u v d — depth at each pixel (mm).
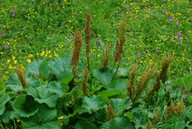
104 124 2742
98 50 5266
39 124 2828
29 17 6434
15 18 6430
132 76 2908
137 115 2912
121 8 7449
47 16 6613
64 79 3064
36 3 6930
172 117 2949
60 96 2885
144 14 6992
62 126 2916
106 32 6121
